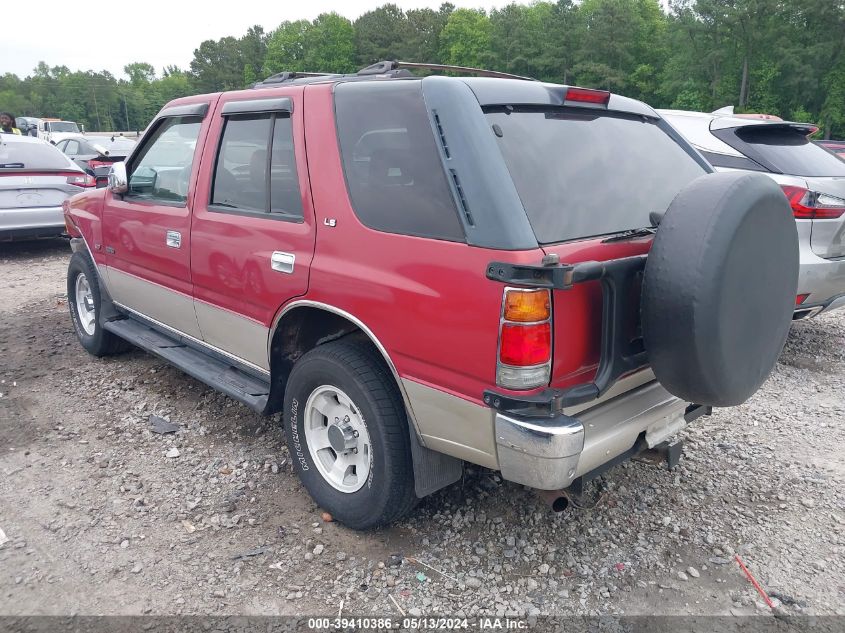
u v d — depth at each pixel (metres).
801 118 59.94
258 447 4.02
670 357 2.40
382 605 2.75
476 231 2.42
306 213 3.10
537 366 2.33
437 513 3.37
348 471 3.24
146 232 4.28
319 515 3.35
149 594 2.79
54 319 6.65
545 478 2.39
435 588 2.85
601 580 2.92
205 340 4.06
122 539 3.14
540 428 2.34
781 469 3.86
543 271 2.23
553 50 79.81
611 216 2.77
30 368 5.29
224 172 3.68
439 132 2.61
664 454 2.99
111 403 4.63
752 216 2.38
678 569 3.00
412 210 2.66
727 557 3.08
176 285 4.12
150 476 3.70
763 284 2.52
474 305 2.41
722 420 4.51
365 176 2.87
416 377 2.70
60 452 3.96
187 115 4.04
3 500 3.45
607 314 2.46
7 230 8.99
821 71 59.22
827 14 57.56
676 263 2.33
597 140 3.00
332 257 2.95
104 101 154.12
